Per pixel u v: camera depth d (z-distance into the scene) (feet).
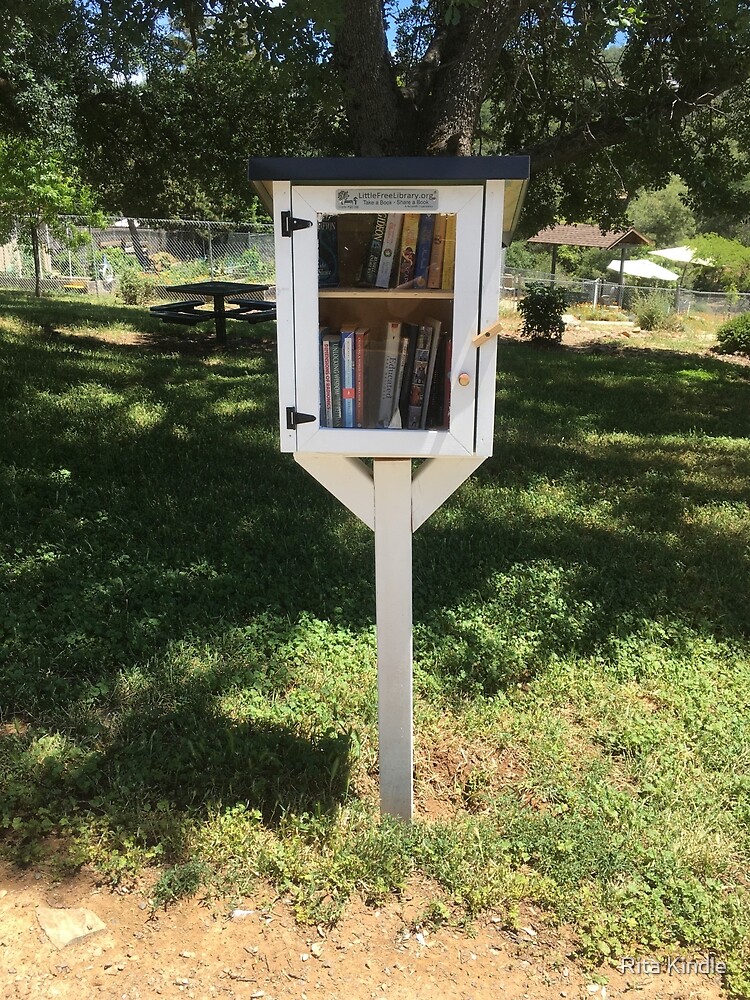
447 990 6.97
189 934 7.28
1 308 43.88
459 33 23.30
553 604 13.91
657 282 123.65
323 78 20.84
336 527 16.66
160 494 17.65
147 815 8.45
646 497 20.27
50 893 7.55
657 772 9.93
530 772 9.88
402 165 6.86
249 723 10.24
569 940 7.57
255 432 23.32
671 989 7.18
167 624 12.25
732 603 14.51
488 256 7.11
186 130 38.04
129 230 79.36
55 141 40.93
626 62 31.17
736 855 8.75
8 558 14.01
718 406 34.37
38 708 10.11
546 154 30.48
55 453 19.74
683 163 33.35
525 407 31.17
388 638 8.40
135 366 32.17
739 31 23.31
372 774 9.82
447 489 8.04
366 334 7.54
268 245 79.97
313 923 7.49
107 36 20.49
